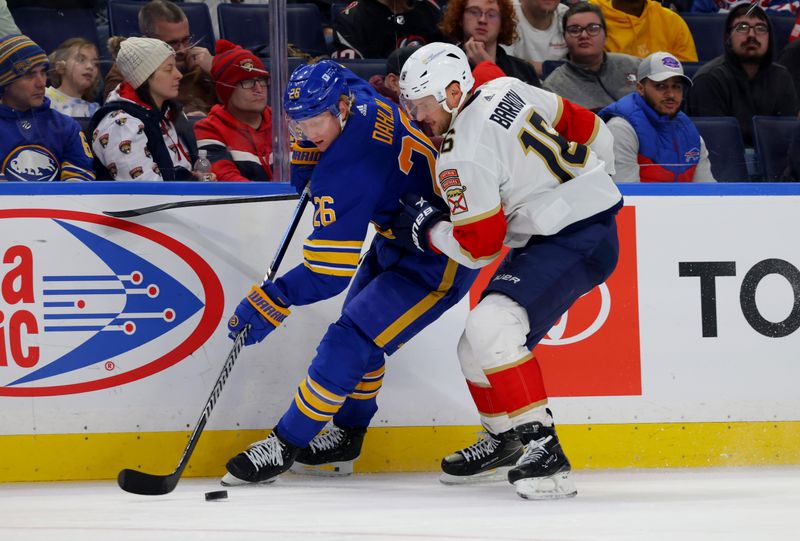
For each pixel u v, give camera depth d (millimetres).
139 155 9312
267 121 9570
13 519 6762
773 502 7242
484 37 10250
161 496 7914
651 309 9516
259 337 8094
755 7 10141
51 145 9297
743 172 10109
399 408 9320
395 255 8281
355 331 8219
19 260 8930
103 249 9008
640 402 9500
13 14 9516
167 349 9086
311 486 8430
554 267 7547
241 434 9188
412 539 5652
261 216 9242
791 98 10203
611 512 6723
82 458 8977
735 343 9594
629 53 10898
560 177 7555
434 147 8242
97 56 9281
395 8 10570
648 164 9953
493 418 8461
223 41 9422
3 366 8906
